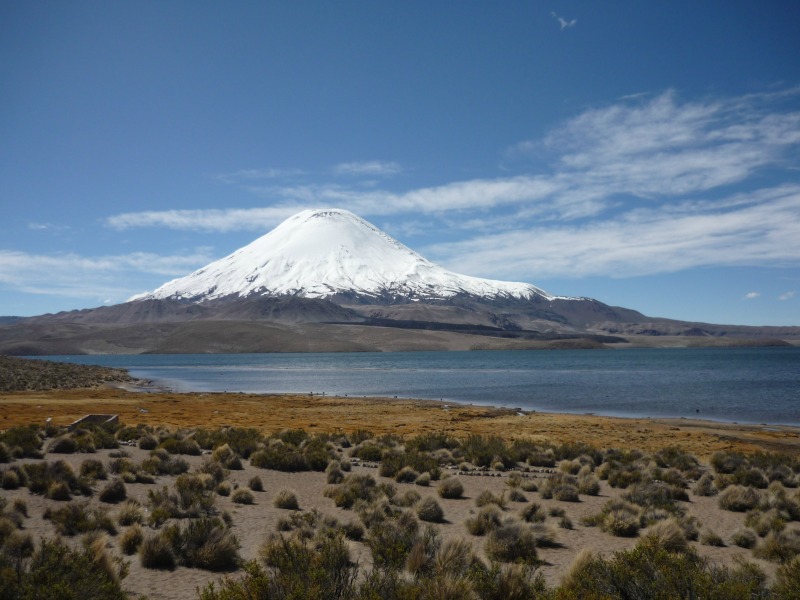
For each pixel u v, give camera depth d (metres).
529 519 16.08
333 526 13.44
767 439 38.44
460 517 16.27
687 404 65.56
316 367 179.75
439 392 85.75
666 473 23.33
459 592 8.49
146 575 10.19
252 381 113.62
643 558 9.65
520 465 26.92
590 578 9.24
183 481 17.69
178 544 11.16
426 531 12.23
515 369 157.38
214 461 21.08
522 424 45.94
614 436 39.09
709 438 38.38
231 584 8.28
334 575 8.96
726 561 12.38
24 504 13.74
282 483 20.81
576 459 26.97
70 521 12.61
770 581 10.62
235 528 13.91
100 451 25.20
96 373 113.25
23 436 24.31
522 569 9.74
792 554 12.49
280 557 9.86
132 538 11.56
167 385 101.75
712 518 17.09
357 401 67.19
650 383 99.00
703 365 171.38
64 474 16.67
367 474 20.56
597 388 90.00
